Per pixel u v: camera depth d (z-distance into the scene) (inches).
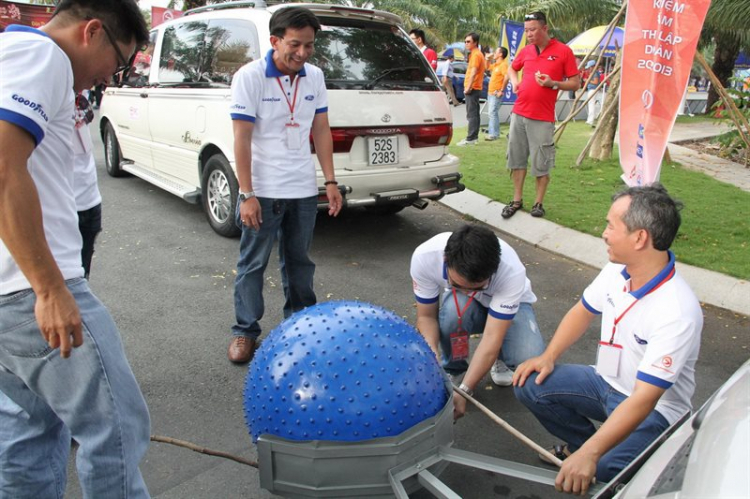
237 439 115.8
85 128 121.3
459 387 107.6
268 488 82.6
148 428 81.1
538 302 181.8
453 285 109.7
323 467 78.9
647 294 89.0
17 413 80.8
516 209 250.5
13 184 63.1
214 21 221.6
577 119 607.5
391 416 79.7
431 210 273.1
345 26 204.2
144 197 283.6
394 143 203.6
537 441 118.0
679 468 58.0
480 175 314.2
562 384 101.6
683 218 247.0
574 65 232.1
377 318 87.0
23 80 64.1
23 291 69.4
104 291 180.9
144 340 152.2
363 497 80.6
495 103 436.1
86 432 76.3
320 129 148.1
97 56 74.0
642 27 184.5
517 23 466.0
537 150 235.8
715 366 147.2
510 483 106.1
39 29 71.8
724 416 59.7
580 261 213.5
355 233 240.4
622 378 94.5
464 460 84.7
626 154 195.6
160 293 180.7
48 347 71.6
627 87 191.2
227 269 200.1
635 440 91.3
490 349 111.1
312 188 144.1
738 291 181.2
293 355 81.9
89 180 123.6
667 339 85.1
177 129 236.7
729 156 396.5
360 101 195.2
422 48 482.6
